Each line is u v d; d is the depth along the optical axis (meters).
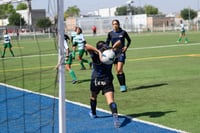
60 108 6.20
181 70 16.11
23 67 19.30
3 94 11.81
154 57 22.25
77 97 10.93
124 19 78.81
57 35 6.20
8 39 25.78
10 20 25.31
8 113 9.24
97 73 7.91
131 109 9.22
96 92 8.31
